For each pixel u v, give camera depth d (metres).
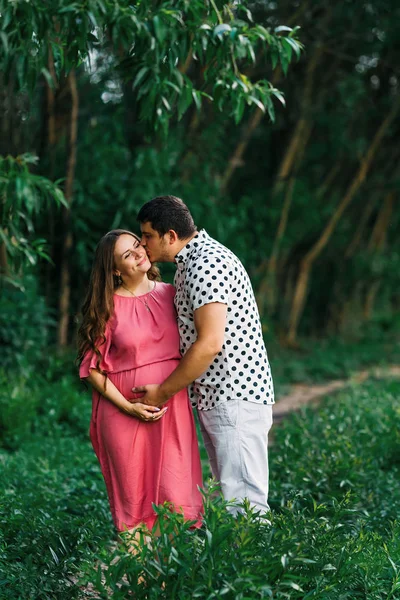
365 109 12.47
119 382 3.50
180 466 3.54
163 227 3.40
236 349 3.42
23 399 7.04
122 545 3.08
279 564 2.90
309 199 12.66
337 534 3.48
